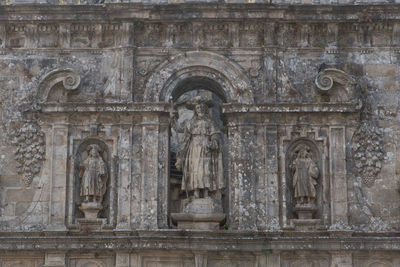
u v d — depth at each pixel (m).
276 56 42.22
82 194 40.84
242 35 42.59
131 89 41.72
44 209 40.75
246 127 41.41
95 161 41.06
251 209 40.53
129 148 41.16
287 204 40.97
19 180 41.12
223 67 42.12
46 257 40.03
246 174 40.91
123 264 39.91
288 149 41.56
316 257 40.28
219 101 54.03
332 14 42.28
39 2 43.12
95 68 42.28
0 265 40.22
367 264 40.28
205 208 40.56
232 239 39.81
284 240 39.88
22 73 42.25
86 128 41.53
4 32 42.59
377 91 42.09
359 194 40.97
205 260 40.00
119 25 42.44
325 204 40.84
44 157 41.28
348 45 42.59
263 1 42.81
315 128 41.53
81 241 39.91
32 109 41.59
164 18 42.22
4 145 41.47
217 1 43.12
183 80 42.12
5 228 40.59
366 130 41.53
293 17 42.28
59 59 42.41
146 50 42.34
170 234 39.91
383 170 41.25
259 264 40.09
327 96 42.00
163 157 41.22
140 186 40.75
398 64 42.38
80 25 42.59
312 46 42.50
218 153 41.53
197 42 42.44
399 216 40.78
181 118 54.09
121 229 40.00
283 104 41.28
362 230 40.44
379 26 42.62
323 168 41.16
